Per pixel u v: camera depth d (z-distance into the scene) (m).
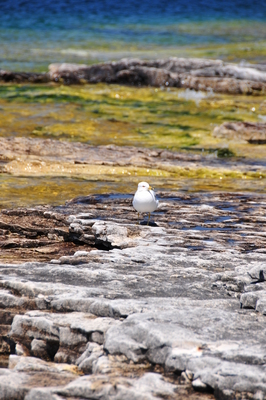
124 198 14.78
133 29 72.06
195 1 110.31
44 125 25.72
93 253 9.49
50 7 94.50
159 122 27.66
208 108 31.20
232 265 8.95
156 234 10.98
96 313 6.84
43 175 17.73
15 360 6.59
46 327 6.69
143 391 5.27
